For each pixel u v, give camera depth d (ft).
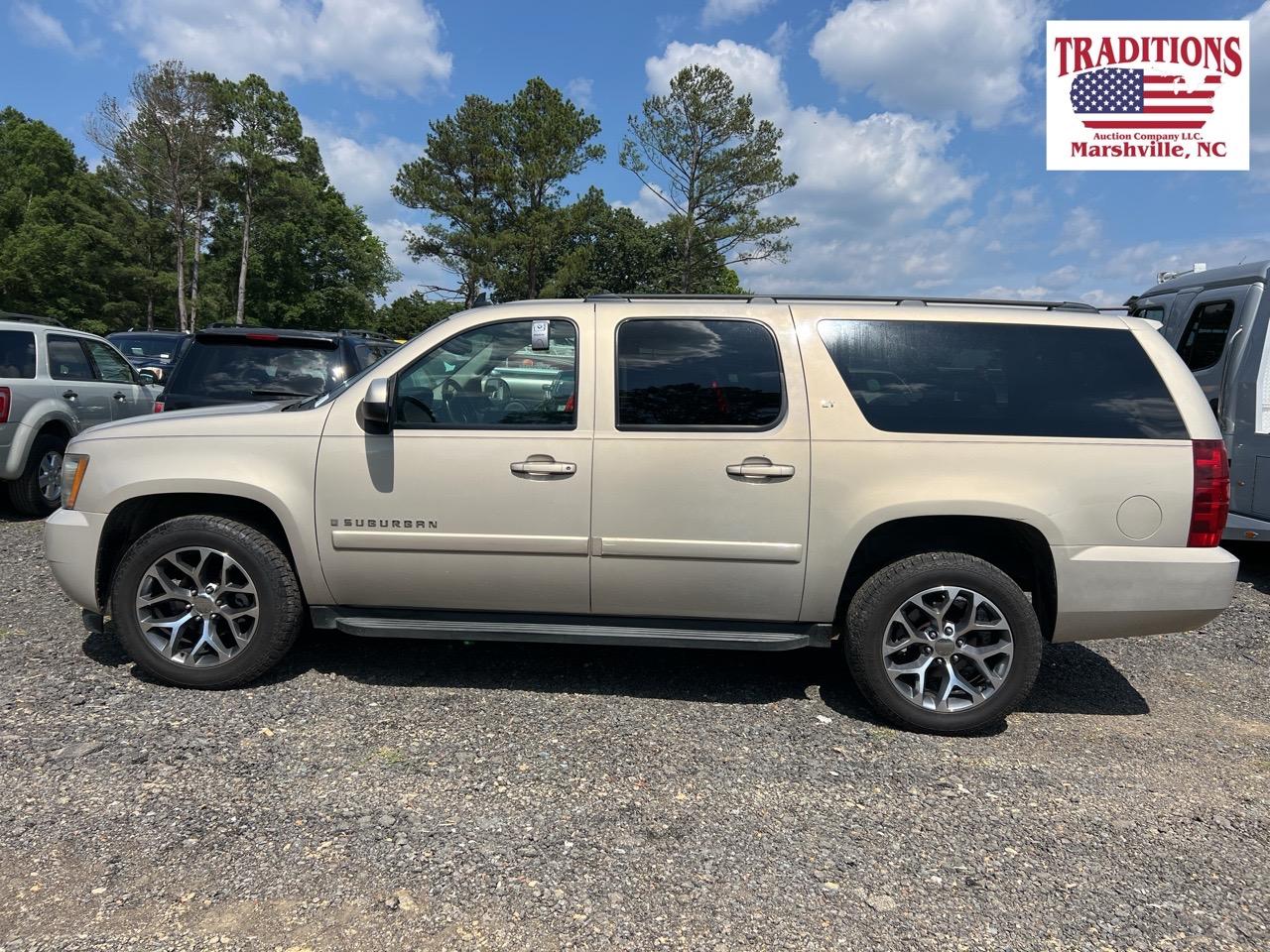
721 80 119.55
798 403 11.80
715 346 12.10
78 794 9.49
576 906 7.79
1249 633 17.02
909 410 11.79
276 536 12.94
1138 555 11.42
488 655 14.48
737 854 8.74
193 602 12.43
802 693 13.21
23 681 12.60
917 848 8.95
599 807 9.59
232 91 152.25
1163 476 11.43
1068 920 7.79
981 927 7.66
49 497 26.16
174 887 7.91
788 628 12.33
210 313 163.43
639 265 152.66
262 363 21.61
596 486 11.85
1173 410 11.67
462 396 12.31
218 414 13.05
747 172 122.31
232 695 12.44
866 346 12.05
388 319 212.84
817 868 8.53
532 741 11.25
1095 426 11.61
